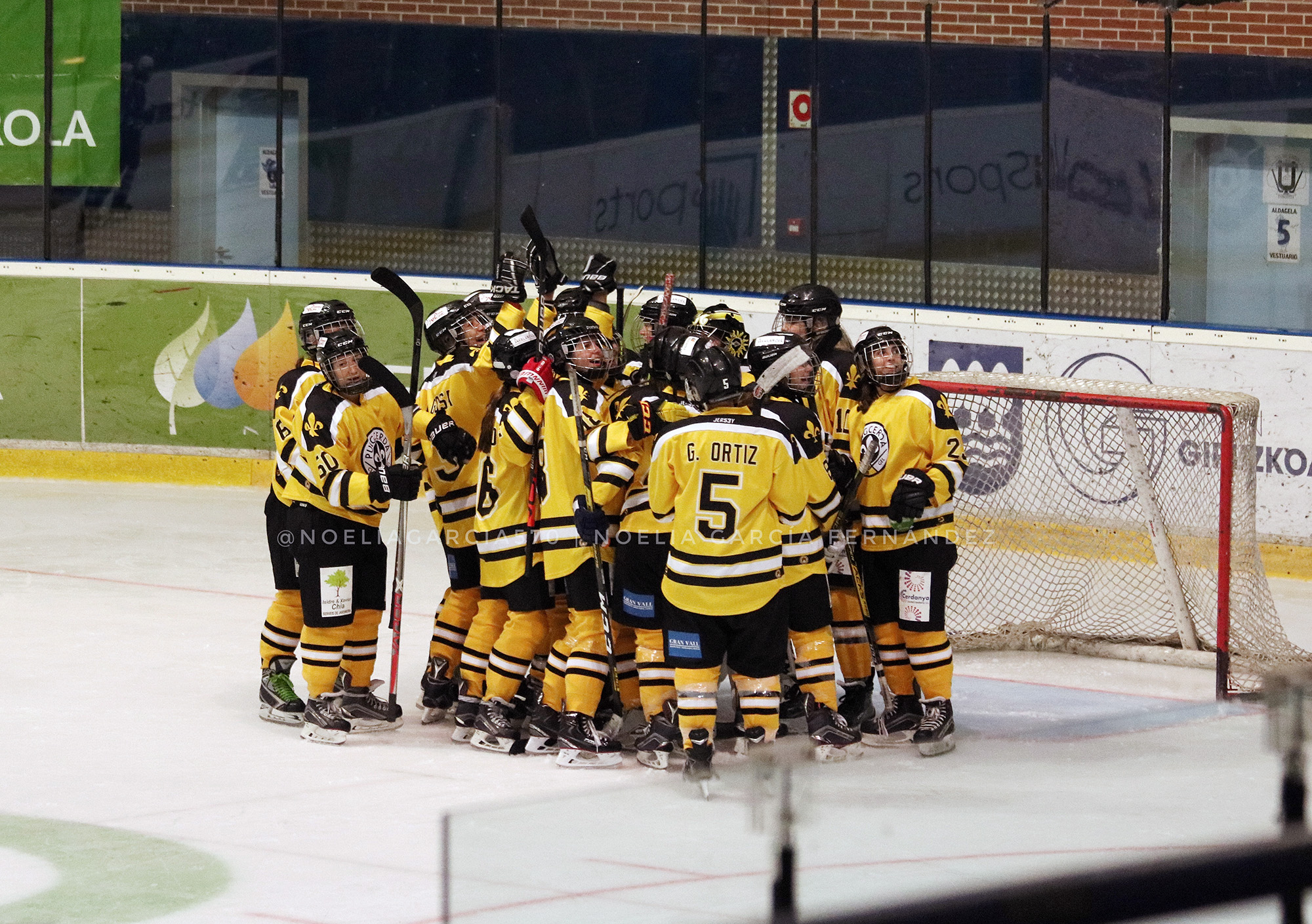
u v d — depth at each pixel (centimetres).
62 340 3928
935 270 3875
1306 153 3878
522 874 845
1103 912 674
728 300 3769
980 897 655
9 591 2817
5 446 3969
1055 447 2984
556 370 1952
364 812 1681
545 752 1962
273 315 3878
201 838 1580
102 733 1989
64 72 4041
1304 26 3975
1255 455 2434
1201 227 3909
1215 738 894
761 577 1770
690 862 824
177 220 4144
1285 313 3878
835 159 4116
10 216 4084
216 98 4128
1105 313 3906
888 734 2039
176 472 3925
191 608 2731
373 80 4175
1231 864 703
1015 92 4022
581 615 1909
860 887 823
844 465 1991
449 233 4206
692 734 1773
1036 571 2945
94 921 1342
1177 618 2569
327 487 1925
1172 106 3947
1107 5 4084
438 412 2052
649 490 1848
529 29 4169
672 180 4175
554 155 4188
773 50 4128
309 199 4194
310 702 1989
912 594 1970
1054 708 2223
